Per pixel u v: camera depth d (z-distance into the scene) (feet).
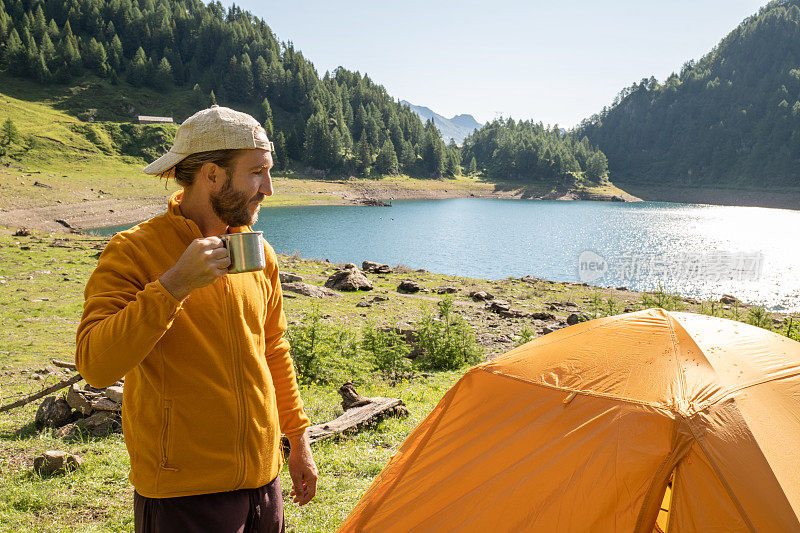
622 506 10.41
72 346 48.73
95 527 17.19
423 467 13.24
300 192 485.56
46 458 21.15
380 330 53.21
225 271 5.22
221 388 6.19
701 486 10.22
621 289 119.55
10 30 613.52
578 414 11.95
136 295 5.30
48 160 429.79
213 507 6.17
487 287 112.16
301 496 8.06
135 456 6.20
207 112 6.21
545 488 11.14
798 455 10.74
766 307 114.62
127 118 573.33
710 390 11.57
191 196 6.41
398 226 303.07
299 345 42.80
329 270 119.96
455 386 14.52
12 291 73.00
